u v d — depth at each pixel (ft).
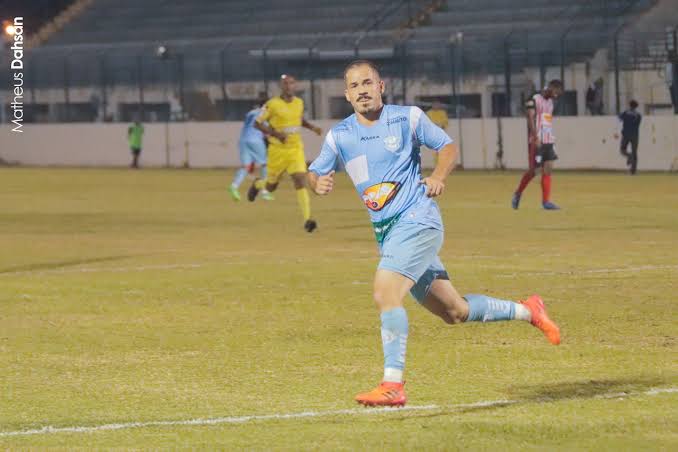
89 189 178.29
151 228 112.88
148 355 50.75
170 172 233.35
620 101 209.67
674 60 202.69
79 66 268.41
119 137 262.88
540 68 216.13
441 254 86.33
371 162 39.37
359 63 39.52
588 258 82.89
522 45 218.38
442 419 38.17
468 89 222.89
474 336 53.78
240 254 88.99
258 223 116.78
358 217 123.03
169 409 40.37
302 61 242.37
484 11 266.77
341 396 42.11
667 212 121.80
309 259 84.94
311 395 42.37
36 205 146.10
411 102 228.43
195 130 252.21
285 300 65.98
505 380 44.39
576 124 208.33
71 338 55.11
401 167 39.27
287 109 107.65
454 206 132.67
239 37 288.71
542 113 124.77
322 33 278.05
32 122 277.23
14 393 43.24
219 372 46.83
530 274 74.90
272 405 40.81
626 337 53.11
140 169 248.32
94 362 49.34
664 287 68.33
